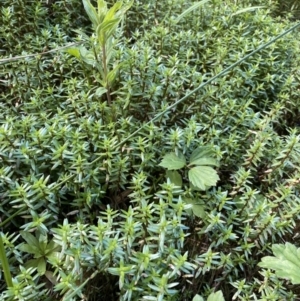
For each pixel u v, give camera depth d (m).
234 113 0.36
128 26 0.45
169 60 0.38
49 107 0.37
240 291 0.26
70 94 0.35
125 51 0.38
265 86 0.41
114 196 0.32
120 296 0.25
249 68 0.40
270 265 0.26
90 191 0.30
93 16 0.33
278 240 0.31
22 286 0.23
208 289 0.27
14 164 0.30
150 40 0.41
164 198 0.29
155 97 0.35
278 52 0.42
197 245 0.29
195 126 0.33
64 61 0.39
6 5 0.44
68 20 0.44
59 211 0.30
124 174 0.31
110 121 0.34
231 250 0.29
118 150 0.32
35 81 0.39
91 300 0.27
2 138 0.30
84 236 0.25
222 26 0.45
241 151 0.35
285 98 0.38
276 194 0.32
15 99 0.38
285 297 0.26
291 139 0.32
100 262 0.25
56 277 0.26
